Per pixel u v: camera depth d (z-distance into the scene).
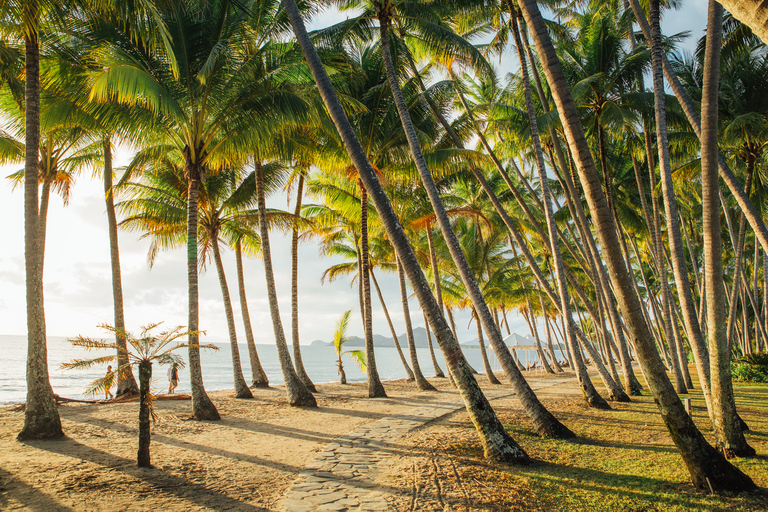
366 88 16.47
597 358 15.30
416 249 25.33
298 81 12.68
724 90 14.32
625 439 8.84
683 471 6.47
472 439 9.18
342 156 15.34
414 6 12.35
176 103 10.01
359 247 25.84
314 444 8.75
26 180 8.45
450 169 15.45
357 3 12.98
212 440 8.84
